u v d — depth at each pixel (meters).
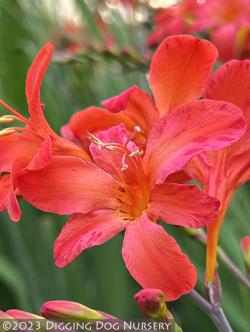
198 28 0.40
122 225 0.23
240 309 0.38
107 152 0.24
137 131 0.23
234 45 0.38
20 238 0.40
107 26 0.47
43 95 0.41
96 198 0.23
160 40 0.40
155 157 0.22
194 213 0.22
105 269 0.40
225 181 0.24
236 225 0.39
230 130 0.22
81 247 0.22
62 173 0.23
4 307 0.42
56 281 0.39
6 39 0.44
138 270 0.22
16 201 0.22
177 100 0.24
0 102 0.24
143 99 0.24
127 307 0.41
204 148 0.22
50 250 0.40
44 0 0.49
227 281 0.38
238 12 0.40
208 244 0.24
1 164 0.24
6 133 0.24
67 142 0.24
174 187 0.22
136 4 0.47
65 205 0.23
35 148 0.24
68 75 0.46
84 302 0.39
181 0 0.43
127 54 0.36
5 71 0.43
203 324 0.40
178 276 0.21
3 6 0.44
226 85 0.23
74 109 0.45
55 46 0.40
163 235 0.22
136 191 0.23
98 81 0.46
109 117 0.25
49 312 0.22
